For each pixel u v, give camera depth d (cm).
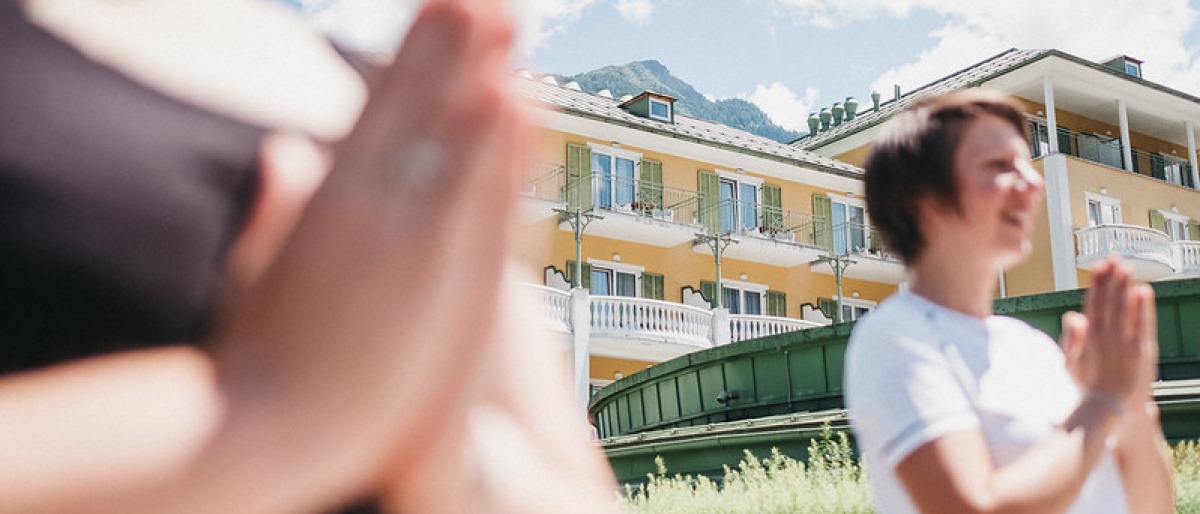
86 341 40
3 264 40
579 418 69
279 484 36
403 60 37
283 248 36
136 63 45
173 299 41
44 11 43
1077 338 159
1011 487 151
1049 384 178
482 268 37
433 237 36
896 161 189
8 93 41
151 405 34
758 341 1078
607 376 2711
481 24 37
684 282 2991
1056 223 3147
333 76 55
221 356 36
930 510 156
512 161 38
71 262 40
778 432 807
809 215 3256
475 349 38
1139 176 3366
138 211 41
